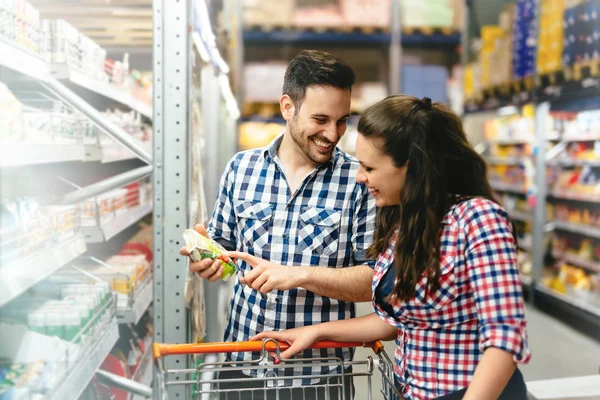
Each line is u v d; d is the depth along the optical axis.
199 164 2.27
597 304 5.08
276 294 1.78
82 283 2.27
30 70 1.87
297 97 1.66
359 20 6.90
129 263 2.82
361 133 1.33
